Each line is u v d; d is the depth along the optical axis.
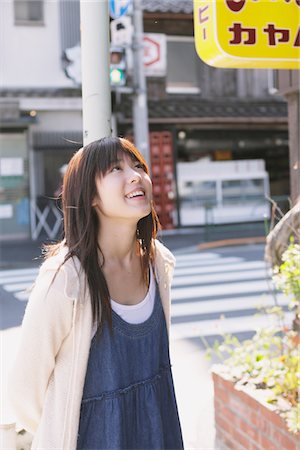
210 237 14.73
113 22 8.80
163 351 1.80
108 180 1.66
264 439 2.73
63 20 15.57
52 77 15.62
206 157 17.08
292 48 2.50
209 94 16.64
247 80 16.81
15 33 15.45
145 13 14.86
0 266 11.87
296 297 2.91
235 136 17.17
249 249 12.96
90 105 2.45
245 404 2.90
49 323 1.57
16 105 14.90
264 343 3.35
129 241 1.77
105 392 1.61
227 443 3.12
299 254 2.85
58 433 1.59
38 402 1.67
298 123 3.64
